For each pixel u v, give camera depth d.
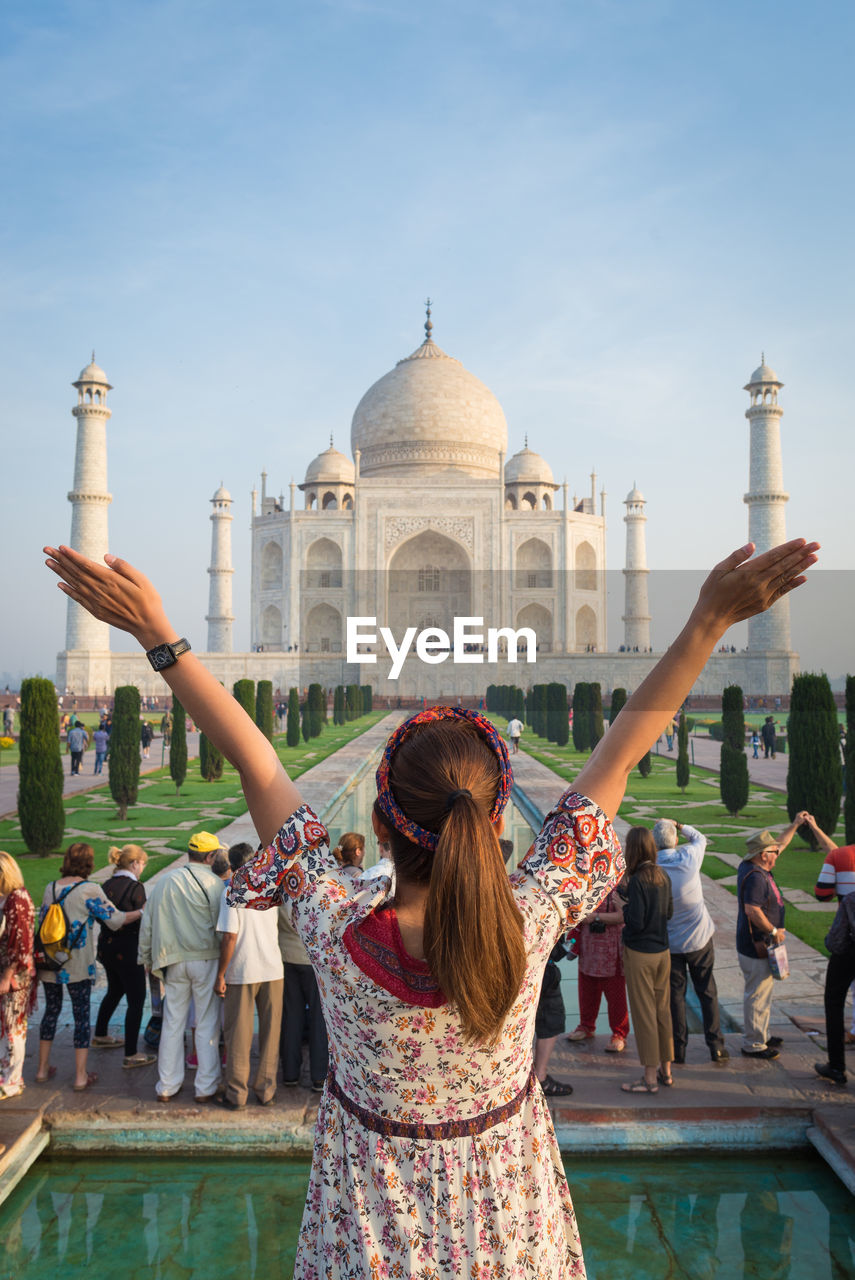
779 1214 4.87
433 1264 1.44
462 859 1.36
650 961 5.81
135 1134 5.53
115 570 1.59
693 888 6.41
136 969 6.42
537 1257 1.50
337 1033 1.52
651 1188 5.12
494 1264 1.45
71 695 52.19
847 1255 4.50
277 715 48.72
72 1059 6.55
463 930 1.32
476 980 1.32
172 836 15.46
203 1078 5.84
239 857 6.32
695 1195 5.05
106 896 6.43
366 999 1.45
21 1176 5.19
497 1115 1.51
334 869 1.65
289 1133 5.50
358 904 1.56
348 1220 1.48
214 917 5.88
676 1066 6.30
